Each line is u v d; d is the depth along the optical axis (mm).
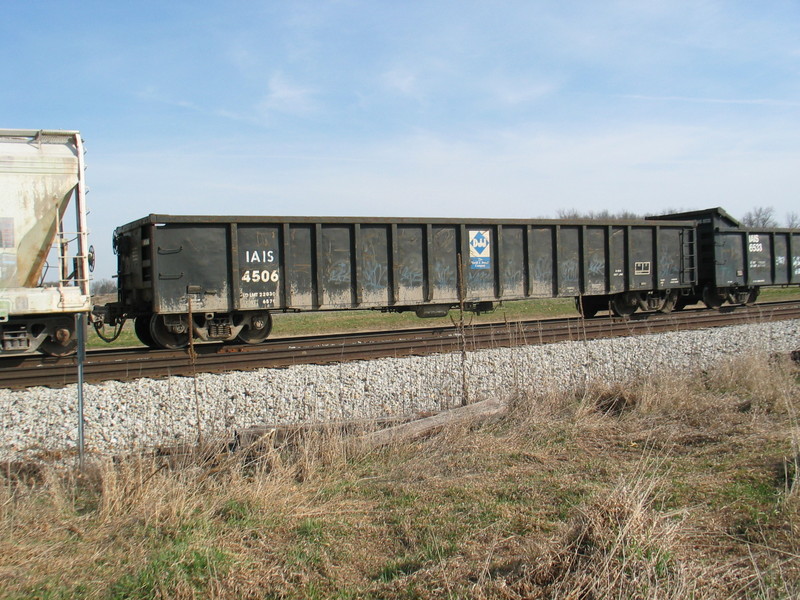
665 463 7211
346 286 13828
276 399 9469
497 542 5352
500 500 6336
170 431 8516
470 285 15109
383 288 14180
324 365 10508
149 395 8859
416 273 14523
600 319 16297
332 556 5297
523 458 7695
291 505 6305
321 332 21734
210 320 12703
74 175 10219
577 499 6168
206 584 4832
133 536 5652
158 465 7277
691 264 18859
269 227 13094
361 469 7441
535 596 4289
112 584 4840
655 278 17891
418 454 7898
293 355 11000
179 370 9969
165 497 6223
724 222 19781
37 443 7836
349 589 4746
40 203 10016
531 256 15836
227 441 7910
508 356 11711
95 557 5293
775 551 4824
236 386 9422
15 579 4926
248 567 5070
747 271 20047
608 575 4164
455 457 7766
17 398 8359
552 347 12250
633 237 17484
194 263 12406
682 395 10164
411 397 10281
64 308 10047
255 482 6582
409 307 14930
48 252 10195
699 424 8898
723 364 12070
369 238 14016
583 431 8805
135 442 8219
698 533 5227
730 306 20828
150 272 12234
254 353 10688
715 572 4445
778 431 8156
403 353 11633
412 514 6062
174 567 4965
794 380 11320
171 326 12336
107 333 23406
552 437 8555
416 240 14508
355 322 26406
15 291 9688
